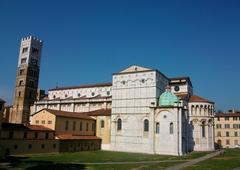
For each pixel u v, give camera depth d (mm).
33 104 156250
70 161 69500
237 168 58812
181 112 99438
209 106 118000
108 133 114000
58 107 143125
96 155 87000
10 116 160125
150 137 100938
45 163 64312
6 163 62719
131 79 111750
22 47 166625
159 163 68000
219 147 139875
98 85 141875
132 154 93500
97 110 126125
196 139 114625
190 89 132375
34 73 164500
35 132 87812
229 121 163125
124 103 111188
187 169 57094
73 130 105500
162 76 114625
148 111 105312
